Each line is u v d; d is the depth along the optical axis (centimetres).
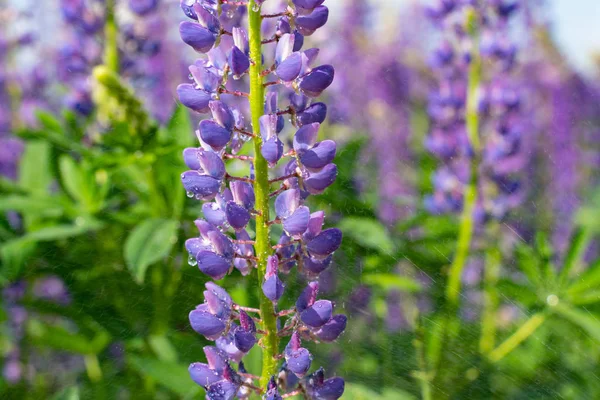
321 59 106
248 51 48
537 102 120
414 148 110
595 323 69
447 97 82
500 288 75
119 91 67
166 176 68
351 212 74
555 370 73
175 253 69
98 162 68
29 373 75
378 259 73
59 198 70
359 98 119
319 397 48
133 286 70
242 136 49
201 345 68
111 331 69
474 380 71
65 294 73
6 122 99
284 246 48
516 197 79
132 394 69
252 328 48
